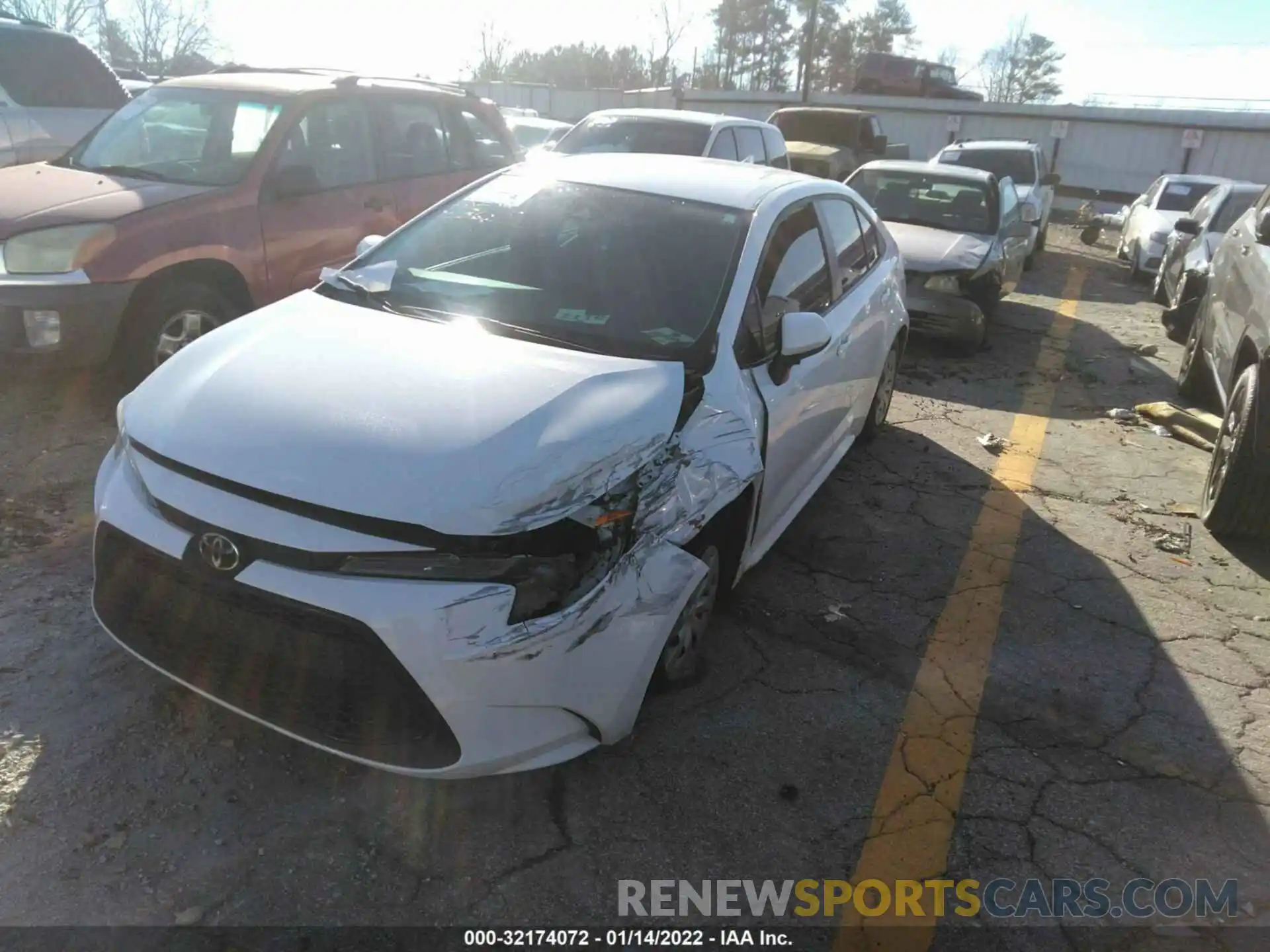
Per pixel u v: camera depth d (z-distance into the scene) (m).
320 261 5.86
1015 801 2.99
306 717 2.49
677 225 3.83
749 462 3.19
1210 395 7.51
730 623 3.83
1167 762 3.23
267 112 5.73
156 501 2.60
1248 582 4.57
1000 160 15.39
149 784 2.71
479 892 2.49
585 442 2.70
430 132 6.75
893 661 3.68
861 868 2.69
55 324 4.69
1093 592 4.36
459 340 3.18
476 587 2.41
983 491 5.45
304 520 2.42
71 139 8.20
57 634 3.30
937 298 8.27
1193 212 12.20
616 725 2.75
